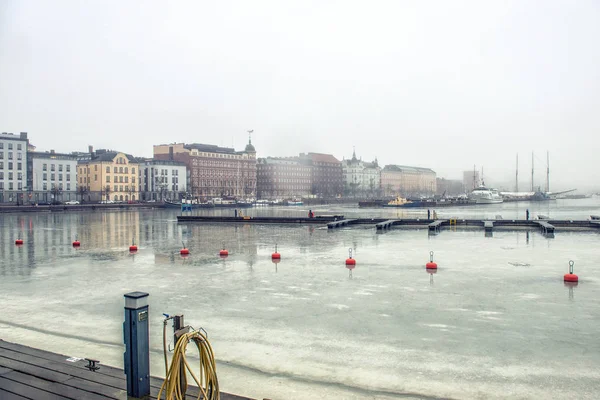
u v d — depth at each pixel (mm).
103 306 17594
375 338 13555
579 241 39750
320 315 16094
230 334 13984
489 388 10094
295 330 14375
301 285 21234
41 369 9680
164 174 159500
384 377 10688
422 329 14422
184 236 46000
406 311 16562
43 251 34062
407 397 9633
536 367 11281
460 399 9562
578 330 14234
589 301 17938
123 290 20406
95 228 56406
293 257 30406
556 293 19344
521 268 25625
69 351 12312
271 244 38406
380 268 25844
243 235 47000
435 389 10039
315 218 65625
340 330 14352
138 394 8281
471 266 26359
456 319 15516
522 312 16375
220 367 11305
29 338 13594
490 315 15992
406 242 39438
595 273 23984
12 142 119125
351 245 37312
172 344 13188
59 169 130625
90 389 8641
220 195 182625
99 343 13094
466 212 115375
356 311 16594
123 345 12906
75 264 27797
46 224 63656
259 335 13891
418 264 27188
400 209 137875
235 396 8508
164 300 18391
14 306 17609
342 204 194750
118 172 143875
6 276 23859
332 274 24031
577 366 11336
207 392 7871
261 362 11648
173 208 128125
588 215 96938
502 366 11352
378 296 18922
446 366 11359
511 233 47906
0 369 9664
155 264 27719
